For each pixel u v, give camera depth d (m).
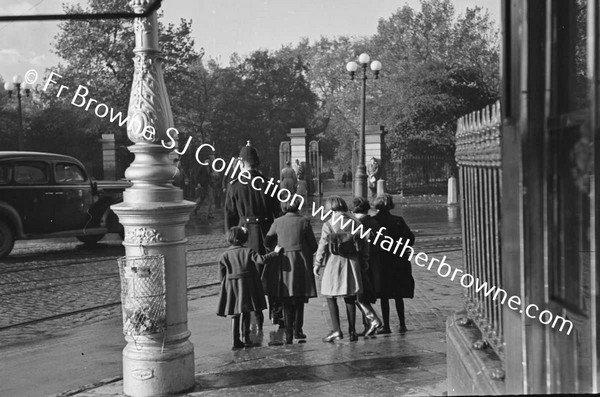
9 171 14.95
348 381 5.35
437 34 36.56
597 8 2.05
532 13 2.51
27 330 8.18
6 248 14.82
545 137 2.52
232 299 6.80
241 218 8.09
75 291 10.80
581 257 2.27
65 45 29.33
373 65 23.91
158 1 2.77
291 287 7.02
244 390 5.19
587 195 2.20
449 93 36.38
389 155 37.75
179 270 5.26
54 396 5.30
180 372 5.19
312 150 38.94
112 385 5.54
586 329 2.26
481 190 3.84
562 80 2.46
